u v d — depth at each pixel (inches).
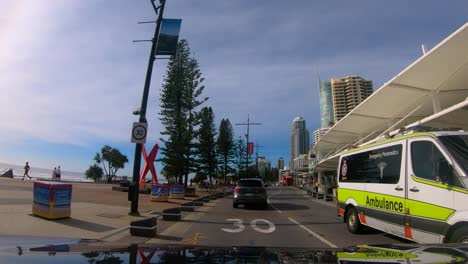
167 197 941.2
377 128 1278.3
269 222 562.6
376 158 388.2
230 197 1451.8
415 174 311.9
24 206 529.0
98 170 2864.2
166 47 615.2
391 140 361.1
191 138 1617.9
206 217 615.8
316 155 2728.8
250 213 718.5
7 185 974.4
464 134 291.3
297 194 1883.6
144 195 1151.6
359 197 422.6
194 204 859.4
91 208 597.0
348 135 1477.6
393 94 850.1
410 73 700.7
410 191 316.2
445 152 277.7
